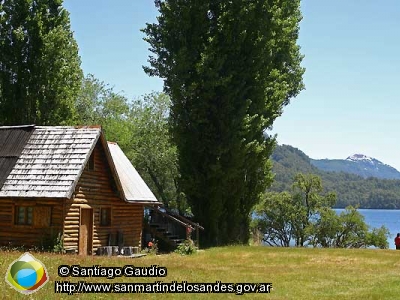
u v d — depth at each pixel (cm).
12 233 3153
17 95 5028
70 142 3244
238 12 4584
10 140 3334
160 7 4712
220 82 4425
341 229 8550
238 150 4531
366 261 3188
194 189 4631
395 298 1880
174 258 3259
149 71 4731
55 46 5028
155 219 4447
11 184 3072
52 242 3058
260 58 4628
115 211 3622
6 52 5003
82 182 3269
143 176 6900
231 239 4834
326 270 2686
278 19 4738
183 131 4616
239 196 4812
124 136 6500
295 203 8825
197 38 4597
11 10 5031
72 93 5247
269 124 4891
